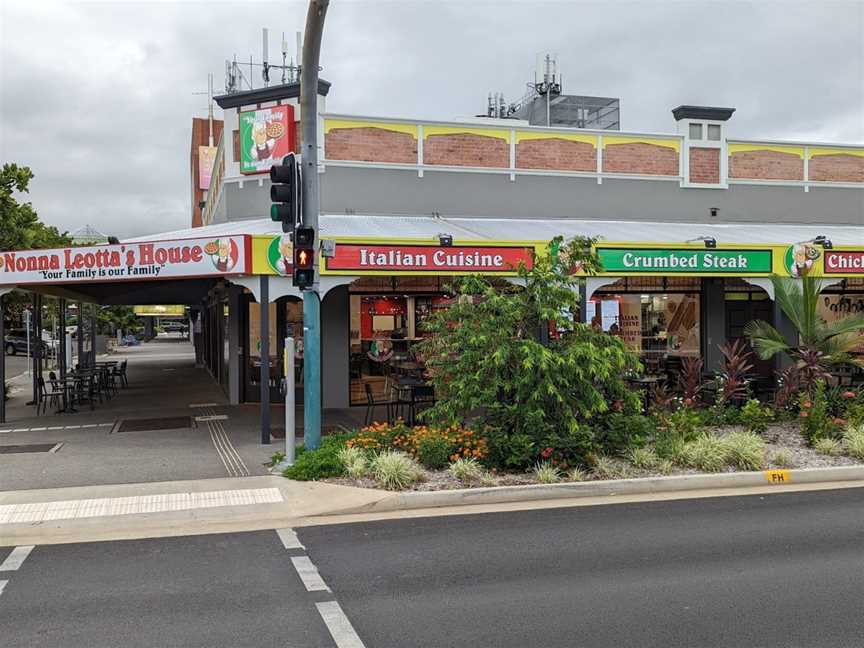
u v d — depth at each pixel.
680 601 5.72
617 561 6.74
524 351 9.84
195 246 12.71
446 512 8.59
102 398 19.44
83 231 44.47
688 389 13.63
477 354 10.32
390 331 17.59
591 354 9.95
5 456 11.38
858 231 19.58
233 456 11.33
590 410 10.19
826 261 15.40
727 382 13.61
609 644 4.95
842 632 5.10
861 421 12.01
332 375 17.16
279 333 17.50
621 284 19.22
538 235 15.39
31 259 14.05
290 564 6.73
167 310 55.94
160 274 12.98
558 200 18.38
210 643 5.05
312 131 10.62
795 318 14.04
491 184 17.91
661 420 11.55
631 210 18.92
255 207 17.41
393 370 17.28
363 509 8.59
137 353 45.81
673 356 19.41
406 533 7.71
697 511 8.55
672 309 19.48
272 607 5.70
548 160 18.33
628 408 10.74
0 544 7.44
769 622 5.29
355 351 17.42
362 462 9.77
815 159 20.33
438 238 13.14
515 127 18.05
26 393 22.16
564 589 6.02
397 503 8.75
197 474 10.11
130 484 9.56
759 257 14.98
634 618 5.39
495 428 10.27
